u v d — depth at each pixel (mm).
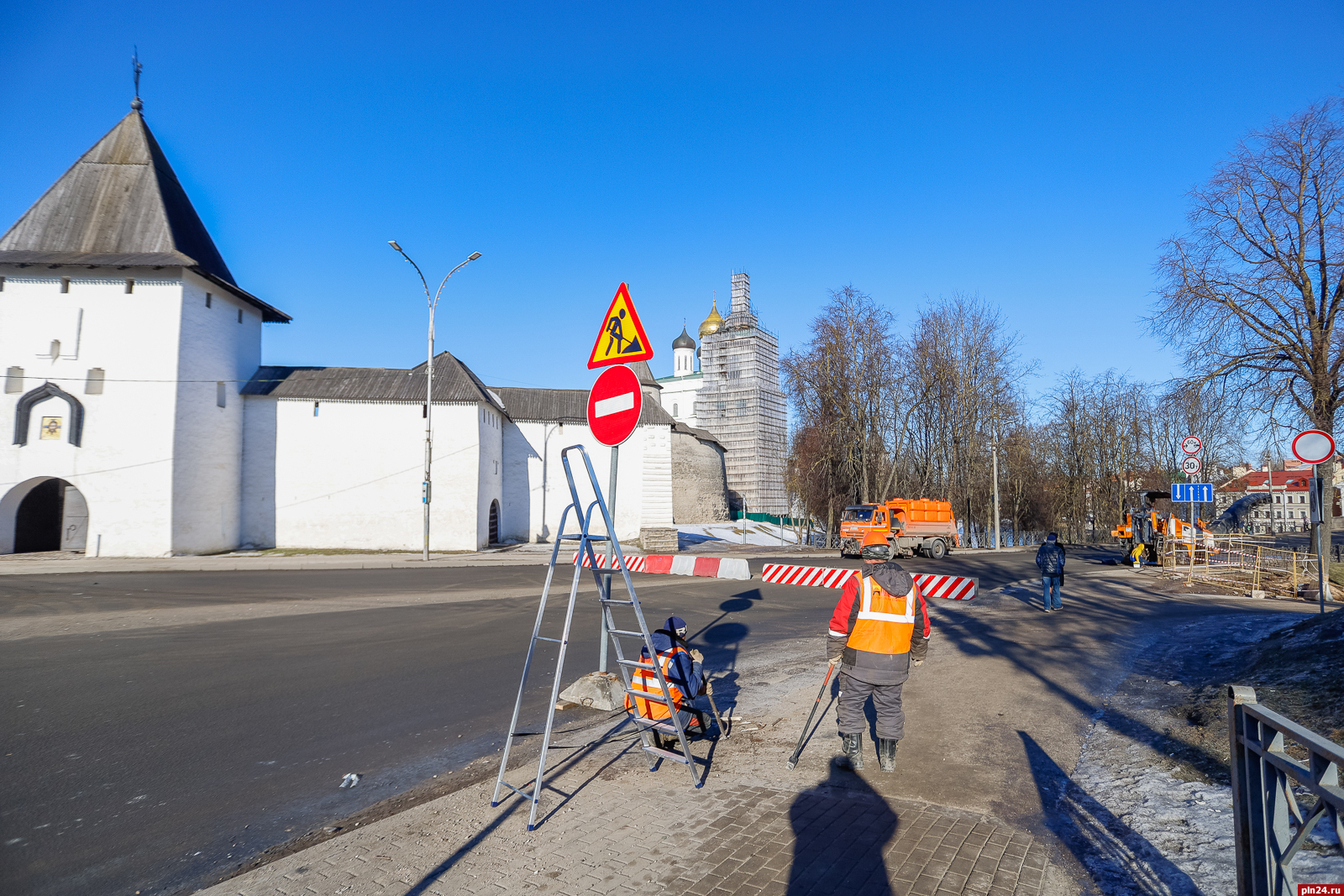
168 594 15305
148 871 3592
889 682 4738
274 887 3334
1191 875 3338
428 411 25578
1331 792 1979
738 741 5480
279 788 4715
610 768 4883
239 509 29547
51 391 24875
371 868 3488
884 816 4062
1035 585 18000
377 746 5547
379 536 30359
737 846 3682
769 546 41469
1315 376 20109
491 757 5270
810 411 40156
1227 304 20797
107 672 7980
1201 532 23516
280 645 9594
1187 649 9086
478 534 31297
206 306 27469
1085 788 4500
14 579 18312
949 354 40094
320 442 30312
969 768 4871
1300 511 67812
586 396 41312
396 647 9438
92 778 4859
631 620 11945
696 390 75500
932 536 28719
